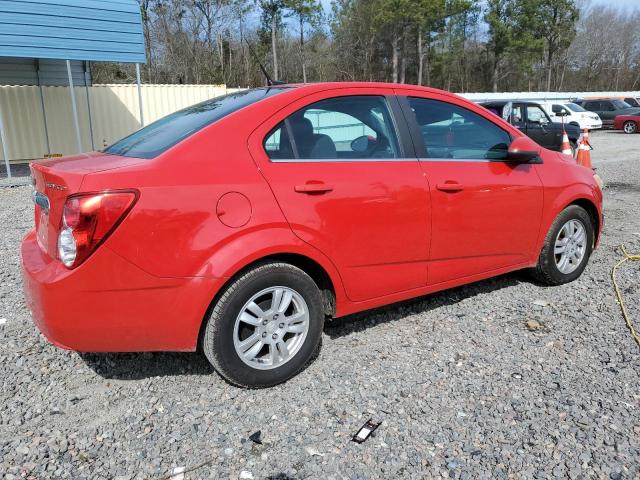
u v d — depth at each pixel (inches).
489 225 149.1
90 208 96.9
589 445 97.2
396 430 102.8
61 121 651.5
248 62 1697.8
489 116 155.3
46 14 422.9
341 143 126.8
